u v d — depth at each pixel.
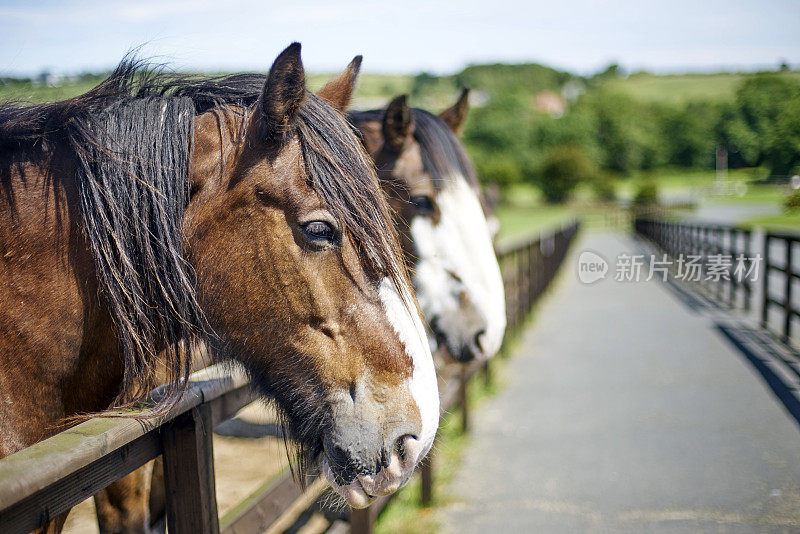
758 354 6.93
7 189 1.61
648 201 38.69
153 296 1.60
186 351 1.59
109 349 1.69
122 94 1.72
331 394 1.57
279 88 1.51
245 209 1.57
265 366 1.61
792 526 3.39
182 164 1.59
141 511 2.04
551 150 61.50
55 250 1.59
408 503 3.83
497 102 71.00
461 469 4.29
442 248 2.90
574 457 4.42
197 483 1.63
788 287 7.22
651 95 63.06
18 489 1.06
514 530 3.46
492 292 2.97
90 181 1.58
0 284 1.57
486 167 58.41
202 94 1.71
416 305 1.70
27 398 1.58
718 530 3.37
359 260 1.58
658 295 11.82
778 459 4.23
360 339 1.57
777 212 8.09
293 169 1.57
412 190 2.89
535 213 48.75
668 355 7.10
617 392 5.84
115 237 1.56
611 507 3.68
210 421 1.70
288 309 1.57
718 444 4.52
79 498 1.29
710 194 16.22
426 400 1.61
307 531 3.34
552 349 7.65
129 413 1.47
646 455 4.39
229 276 1.58
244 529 2.16
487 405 5.63
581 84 143.75
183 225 1.59
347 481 1.57
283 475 2.49
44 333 1.58
